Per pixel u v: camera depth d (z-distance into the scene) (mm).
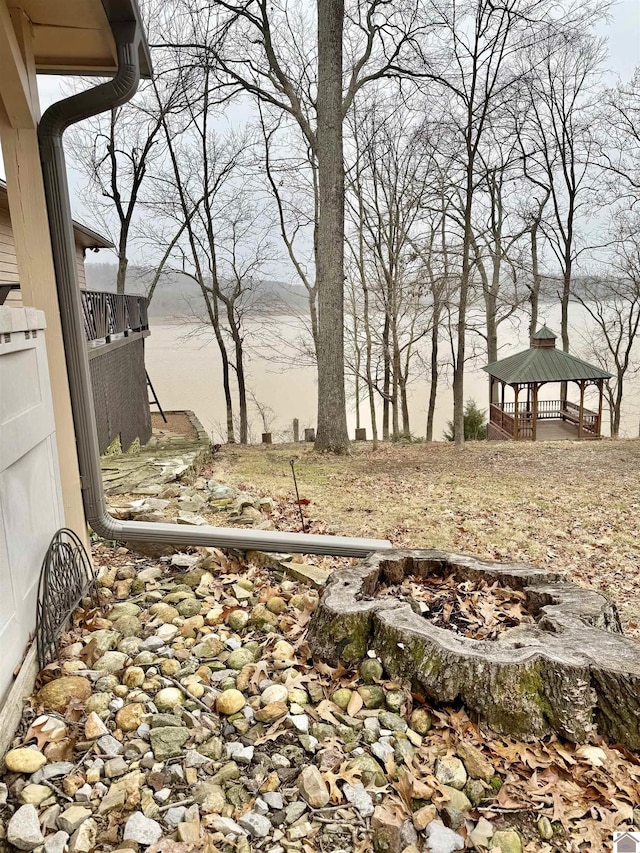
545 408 25328
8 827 1577
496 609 2781
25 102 2602
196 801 1767
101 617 2756
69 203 2900
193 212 16594
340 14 10156
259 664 2453
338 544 3553
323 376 11133
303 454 11109
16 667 2072
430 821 1811
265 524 4512
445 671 2246
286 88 11945
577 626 2469
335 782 1883
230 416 17406
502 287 20922
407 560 3184
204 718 2127
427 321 17719
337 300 10938
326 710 2221
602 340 23531
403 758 2033
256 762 1955
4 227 7633
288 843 1675
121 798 1712
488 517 6500
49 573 2469
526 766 2045
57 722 1967
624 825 1852
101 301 9422
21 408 2234
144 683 2275
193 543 3469
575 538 5945
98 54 3367
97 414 8672
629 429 25172
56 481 2768
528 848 1776
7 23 2385
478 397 32156
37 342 2516
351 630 2502
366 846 1697
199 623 2779
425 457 11047
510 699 2152
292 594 3225
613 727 2131
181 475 5949
